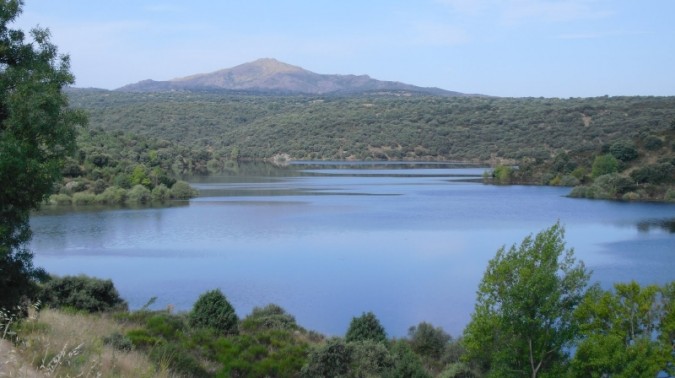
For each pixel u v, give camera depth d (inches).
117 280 2215.8
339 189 6058.1
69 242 3021.7
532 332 961.5
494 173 6939.0
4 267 721.6
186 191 5137.8
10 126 687.7
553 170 6633.9
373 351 948.6
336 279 2255.2
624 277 2231.8
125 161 5438.0
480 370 1123.3
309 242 3063.5
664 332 1000.9
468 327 1011.3
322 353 917.2
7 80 703.7
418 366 888.9
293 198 5196.9
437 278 2276.1
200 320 1133.1
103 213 4138.8
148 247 2903.5
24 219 736.3
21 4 732.7
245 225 3641.7
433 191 5915.4
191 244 2987.2
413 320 1752.0
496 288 981.8
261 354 997.8
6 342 528.1
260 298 1979.6
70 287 1283.2
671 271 2341.3
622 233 3331.7
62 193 4569.4
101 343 640.4
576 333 971.9
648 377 906.7
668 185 5083.7
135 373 562.6
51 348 550.6
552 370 954.7
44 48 755.4
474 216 4099.4
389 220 3885.3
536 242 985.5
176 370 735.1
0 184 670.5
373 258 2655.0
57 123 728.3
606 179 5315.0
